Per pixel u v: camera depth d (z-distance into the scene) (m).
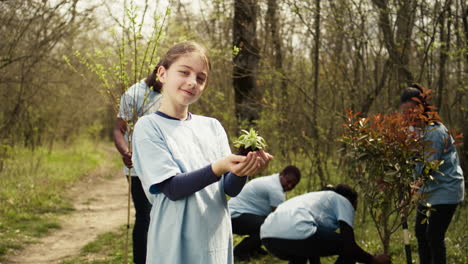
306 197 4.26
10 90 12.48
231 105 9.66
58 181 11.91
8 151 11.89
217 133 2.19
